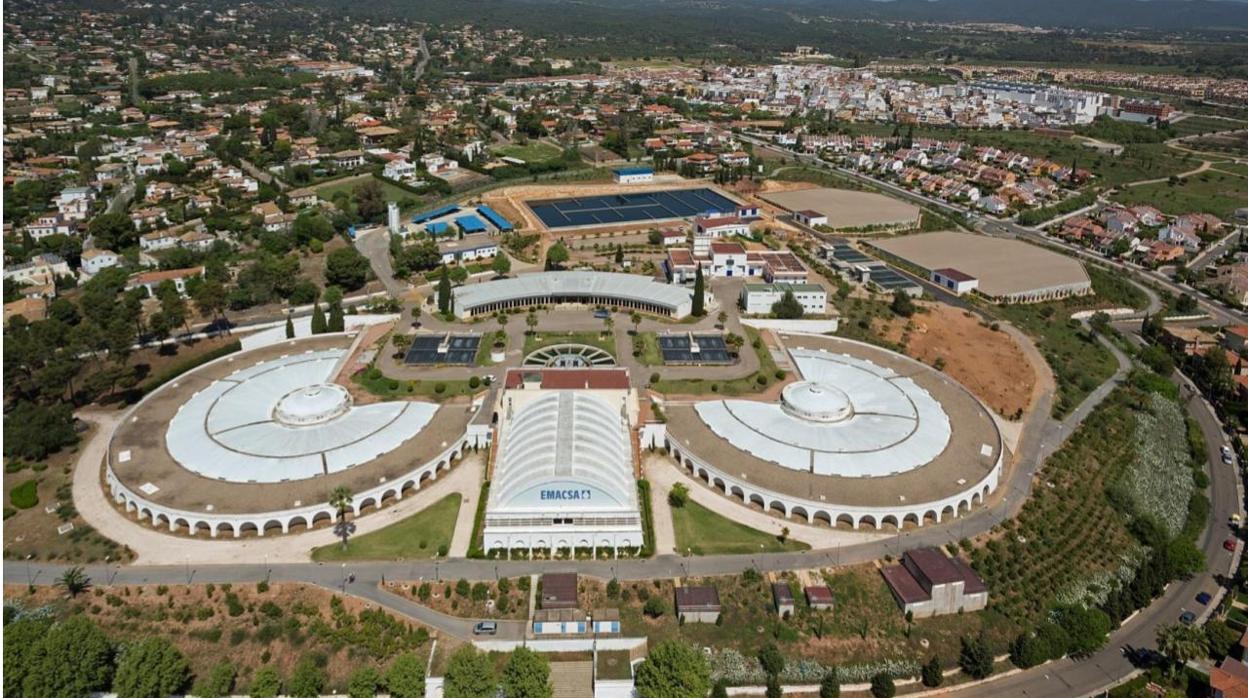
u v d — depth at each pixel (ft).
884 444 524.93
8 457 530.68
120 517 474.90
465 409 577.84
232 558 440.86
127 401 614.34
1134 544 490.49
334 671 378.53
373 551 449.48
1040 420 613.52
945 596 418.72
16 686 339.57
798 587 429.38
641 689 354.74
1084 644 404.98
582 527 453.17
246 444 514.27
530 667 351.46
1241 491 558.56
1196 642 384.68
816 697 374.63
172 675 353.92
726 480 502.79
